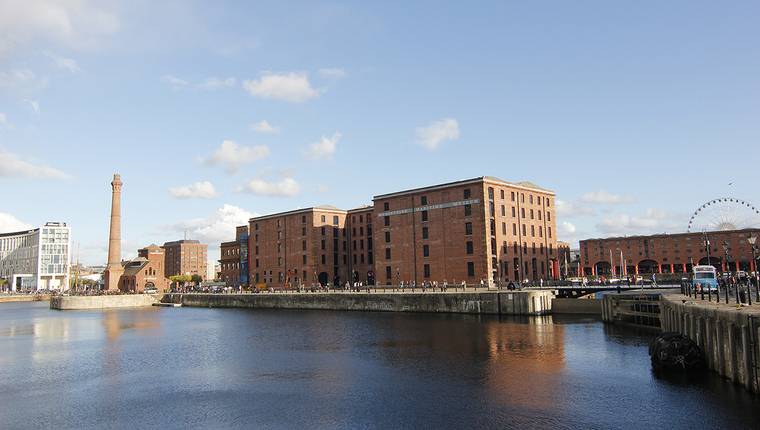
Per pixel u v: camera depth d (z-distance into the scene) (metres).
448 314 79.19
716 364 31.34
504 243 102.75
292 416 29.09
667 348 34.75
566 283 89.44
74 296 134.50
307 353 49.34
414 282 108.88
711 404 27.67
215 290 146.75
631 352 43.72
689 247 144.88
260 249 151.50
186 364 45.84
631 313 60.72
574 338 51.88
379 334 60.22
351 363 43.47
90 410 31.62
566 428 25.64
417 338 55.41
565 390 32.41
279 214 146.25
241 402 32.38
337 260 141.00
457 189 103.56
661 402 28.86
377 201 117.88
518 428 25.88
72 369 44.66
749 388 26.62
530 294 73.75
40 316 106.88
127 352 53.72
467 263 100.69
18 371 44.06
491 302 76.50
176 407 31.70
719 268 140.12
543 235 114.31
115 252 152.62
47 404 33.19
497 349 46.84
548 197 117.81
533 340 51.22
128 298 140.12
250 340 60.22
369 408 30.06
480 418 27.59
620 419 26.58
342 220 143.25
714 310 31.27
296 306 105.88
